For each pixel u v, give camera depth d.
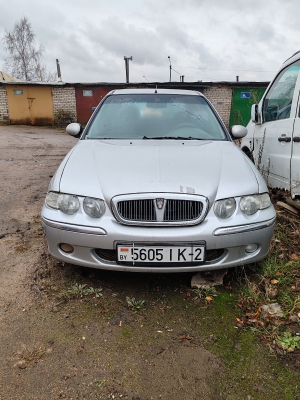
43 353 1.79
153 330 1.97
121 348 1.83
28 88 17.92
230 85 16.91
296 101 3.33
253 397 1.54
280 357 1.77
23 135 14.20
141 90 3.75
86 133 3.22
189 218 2.09
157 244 2.05
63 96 18.08
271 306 2.17
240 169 2.41
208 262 2.15
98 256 2.18
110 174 2.25
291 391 1.57
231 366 1.71
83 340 1.89
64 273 2.57
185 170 2.29
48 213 2.23
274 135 3.76
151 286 2.42
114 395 1.55
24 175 6.19
